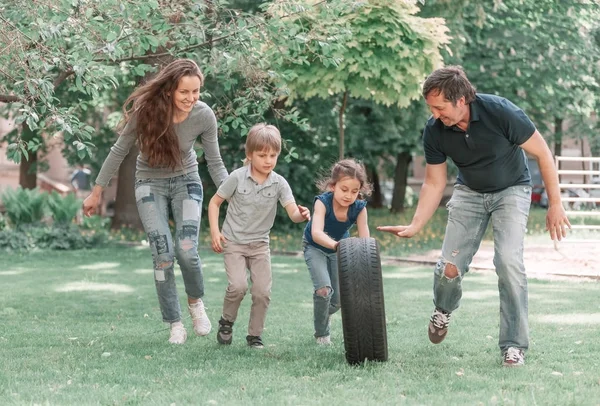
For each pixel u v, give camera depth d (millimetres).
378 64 11250
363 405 3732
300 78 11219
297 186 18469
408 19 11203
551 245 14617
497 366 4688
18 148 6262
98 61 7191
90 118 19781
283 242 16406
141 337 5902
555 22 18641
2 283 10156
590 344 5402
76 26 6465
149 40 7055
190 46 7734
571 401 3768
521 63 18219
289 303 8031
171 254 5434
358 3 7887
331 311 5684
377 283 4645
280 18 7652
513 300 4715
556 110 19484
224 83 7969
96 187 5516
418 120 19047
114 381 4359
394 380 4289
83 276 11000
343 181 5168
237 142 18516
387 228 4945
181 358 4992
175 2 7430
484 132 4582
